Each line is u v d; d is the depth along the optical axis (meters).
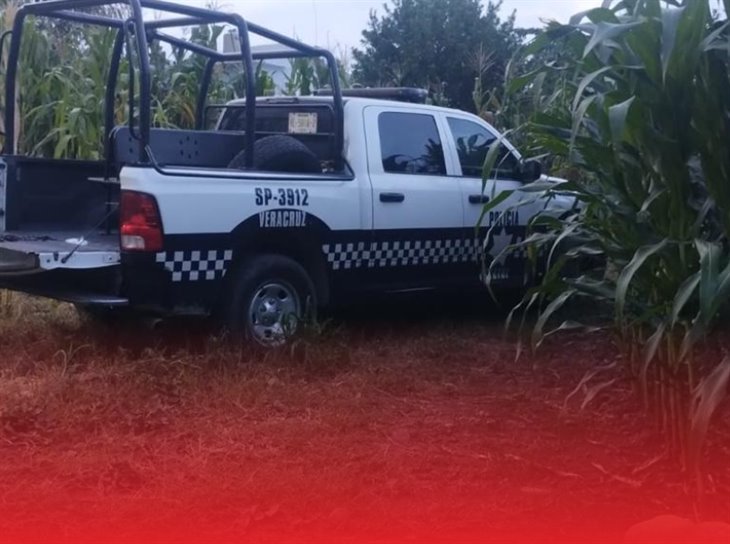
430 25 17.44
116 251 6.63
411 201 7.87
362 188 7.58
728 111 4.21
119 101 9.99
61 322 7.88
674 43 4.02
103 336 7.38
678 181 4.33
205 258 6.74
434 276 8.14
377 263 7.75
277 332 7.14
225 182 6.80
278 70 14.14
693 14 4.03
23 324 7.79
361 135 7.69
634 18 4.18
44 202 7.70
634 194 4.59
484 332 8.22
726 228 4.30
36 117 9.70
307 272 7.42
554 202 8.39
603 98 4.24
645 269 4.62
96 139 9.51
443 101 13.59
